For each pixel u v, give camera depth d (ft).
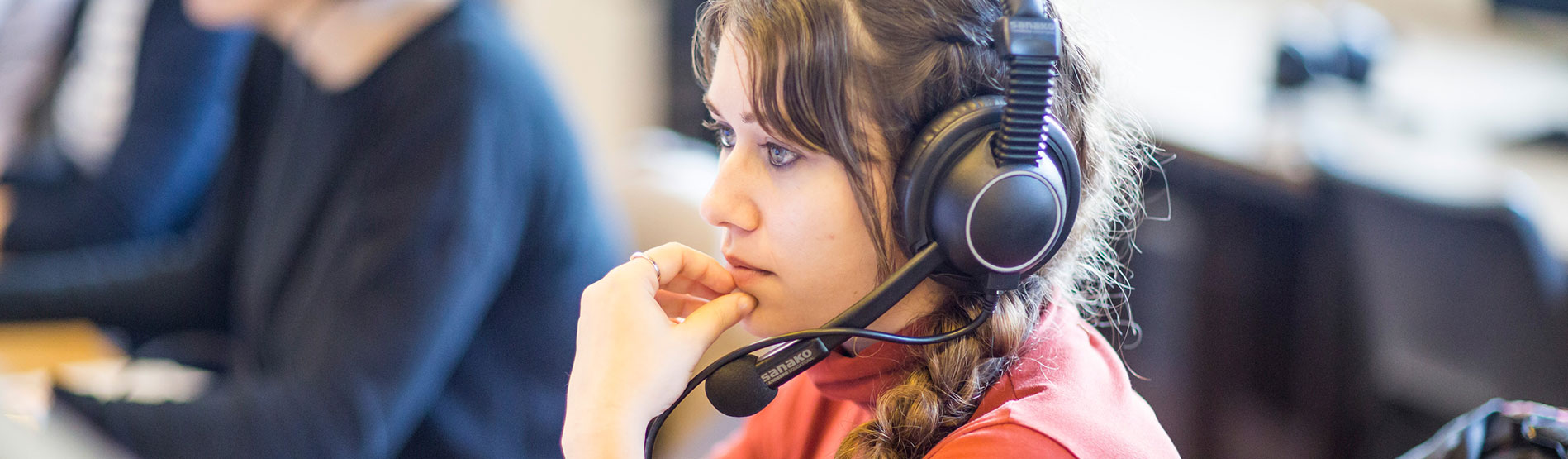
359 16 4.66
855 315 2.39
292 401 4.33
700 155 6.36
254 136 5.85
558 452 5.26
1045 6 2.54
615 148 11.03
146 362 5.70
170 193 7.04
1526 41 10.52
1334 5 10.68
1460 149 7.72
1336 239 6.64
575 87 10.89
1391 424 6.88
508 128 4.67
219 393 4.44
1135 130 3.10
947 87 2.35
